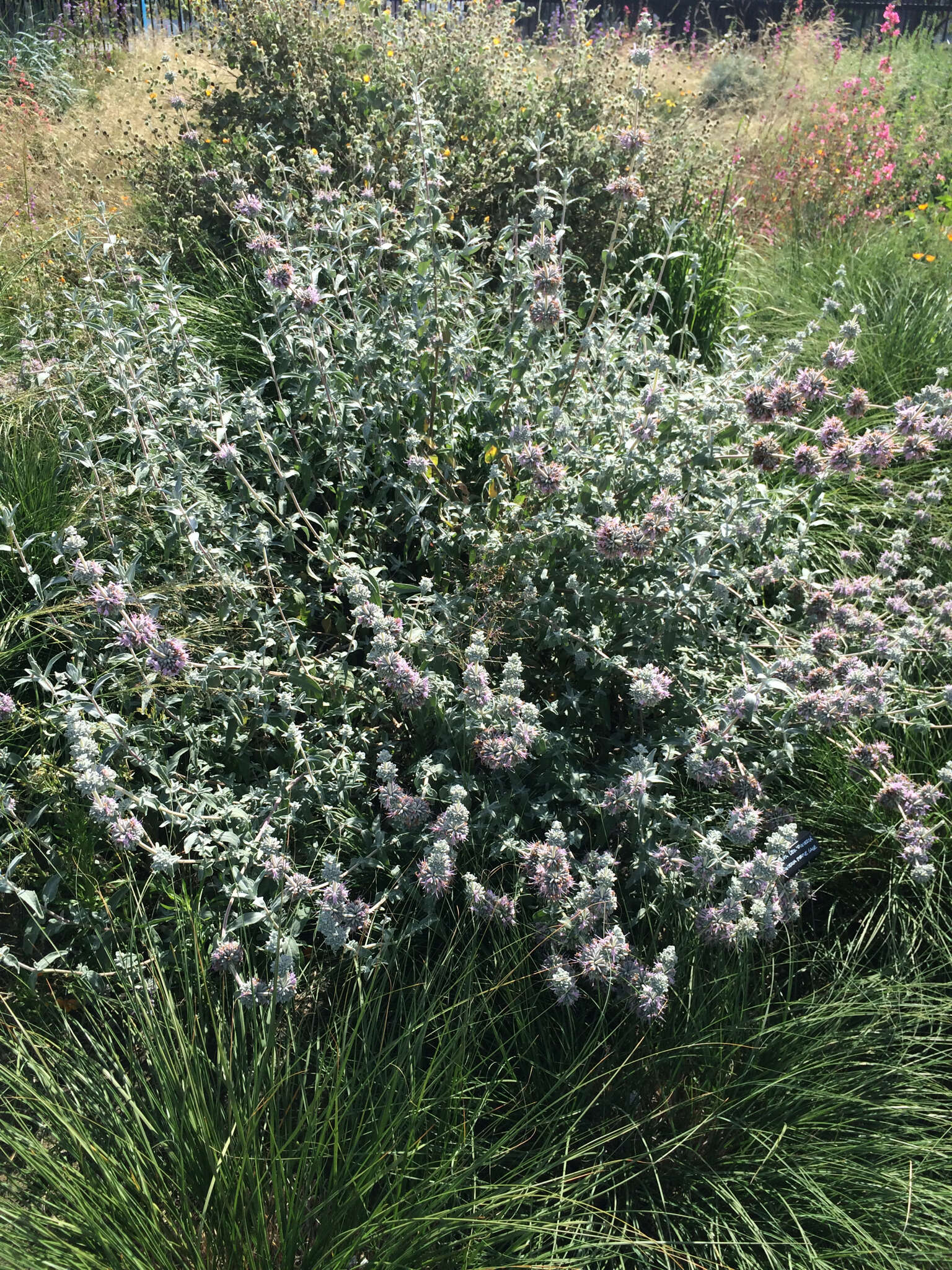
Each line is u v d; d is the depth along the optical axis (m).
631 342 3.62
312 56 5.74
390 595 3.05
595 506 2.98
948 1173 2.29
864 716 2.81
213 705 2.91
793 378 4.74
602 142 5.64
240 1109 1.97
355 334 3.59
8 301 4.86
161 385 3.58
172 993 2.46
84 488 3.39
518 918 2.58
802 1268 2.10
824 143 8.09
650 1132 2.32
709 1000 2.46
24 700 3.09
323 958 2.59
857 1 16.20
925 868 2.61
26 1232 1.82
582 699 2.93
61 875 2.48
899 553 3.46
